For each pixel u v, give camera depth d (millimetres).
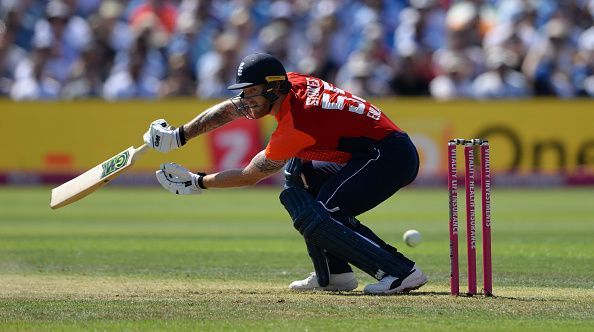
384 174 20203
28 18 65125
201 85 60719
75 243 31500
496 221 39688
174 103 56594
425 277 20609
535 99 56719
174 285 22172
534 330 16328
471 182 19578
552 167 56844
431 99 56875
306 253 28922
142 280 23078
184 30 62844
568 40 63000
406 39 62938
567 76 61250
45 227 37188
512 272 24500
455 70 60062
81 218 41125
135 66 59812
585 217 41375
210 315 17625
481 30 66625
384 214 43312
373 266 20328
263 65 19688
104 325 16672
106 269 25203
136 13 66188
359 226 20719
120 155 21047
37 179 57375
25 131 57188
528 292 20938
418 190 56781
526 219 40562
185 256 28125
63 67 61781
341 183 20328
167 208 46594
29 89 59531
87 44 60500
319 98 20031
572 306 18750
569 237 33375
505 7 66562
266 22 67375
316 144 20109
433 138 56844
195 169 57062
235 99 20422
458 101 56625
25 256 28016
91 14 68438
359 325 16672
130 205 48250
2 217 41375
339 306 18656
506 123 56656
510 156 56688
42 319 17250
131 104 56812
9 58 62188
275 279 23406
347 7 66562
